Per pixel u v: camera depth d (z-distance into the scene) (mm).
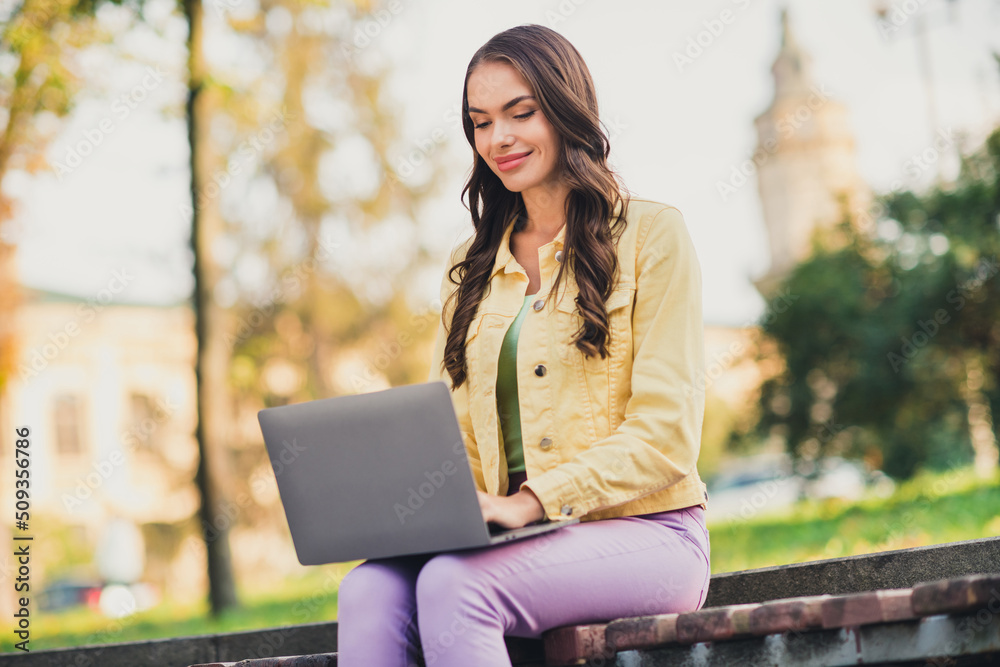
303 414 2217
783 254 34438
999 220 15406
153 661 4074
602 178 2502
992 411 15766
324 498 2230
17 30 10523
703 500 2416
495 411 2480
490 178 2744
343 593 2221
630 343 2422
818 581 3021
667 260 2420
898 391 16328
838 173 22234
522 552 2156
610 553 2223
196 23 11172
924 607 1850
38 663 4125
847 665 1972
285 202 17359
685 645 2154
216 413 11031
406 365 18516
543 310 2473
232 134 12258
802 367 17312
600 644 2205
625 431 2281
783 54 27141
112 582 23219
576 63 2586
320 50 14242
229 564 10711
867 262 16844
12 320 14047
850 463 17375
